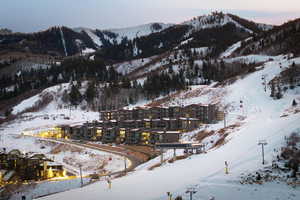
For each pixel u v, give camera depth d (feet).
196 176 152.97
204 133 344.90
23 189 260.42
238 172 138.72
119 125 487.20
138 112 508.53
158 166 230.07
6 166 353.92
